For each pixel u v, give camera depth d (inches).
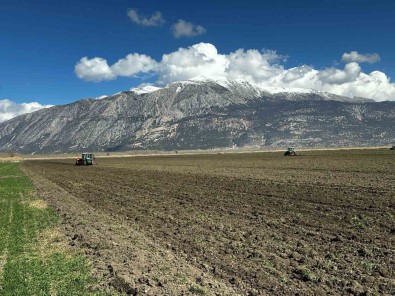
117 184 1763.0
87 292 468.1
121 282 489.7
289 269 528.1
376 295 436.8
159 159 5216.5
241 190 1349.7
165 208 1049.5
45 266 566.9
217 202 1115.3
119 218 940.0
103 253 623.5
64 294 462.3
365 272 507.5
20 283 498.9
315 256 581.3
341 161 2930.6
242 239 693.3
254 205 1037.2
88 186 1732.3
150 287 473.7
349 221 796.0
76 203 1215.6
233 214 928.3
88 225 857.5
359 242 647.1
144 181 1854.1
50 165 4111.7
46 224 874.8
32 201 1273.4
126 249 645.3
